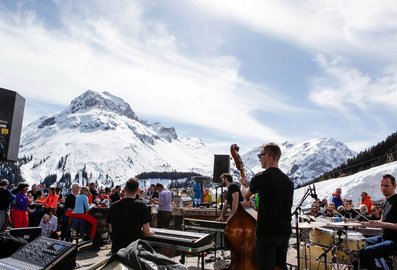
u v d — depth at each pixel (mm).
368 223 5406
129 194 4832
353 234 6062
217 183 11930
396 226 5168
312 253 6945
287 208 4184
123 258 2666
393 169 50094
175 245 5051
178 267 2738
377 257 5402
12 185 16375
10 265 3084
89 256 8688
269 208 4113
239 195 6137
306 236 7160
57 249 3217
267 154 4367
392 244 5246
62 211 13570
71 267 3211
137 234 4703
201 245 5020
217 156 12070
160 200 11664
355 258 5871
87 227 10094
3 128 4238
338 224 5645
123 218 4695
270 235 4066
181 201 16062
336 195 12609
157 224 11812
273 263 4070
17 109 4453
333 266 6699
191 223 7176
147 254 2742
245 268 5059
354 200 49188
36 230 4617
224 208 7168
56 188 12711
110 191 15000
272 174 4184
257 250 4184
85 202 10156
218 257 8430
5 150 4266
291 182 4324
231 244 5176
